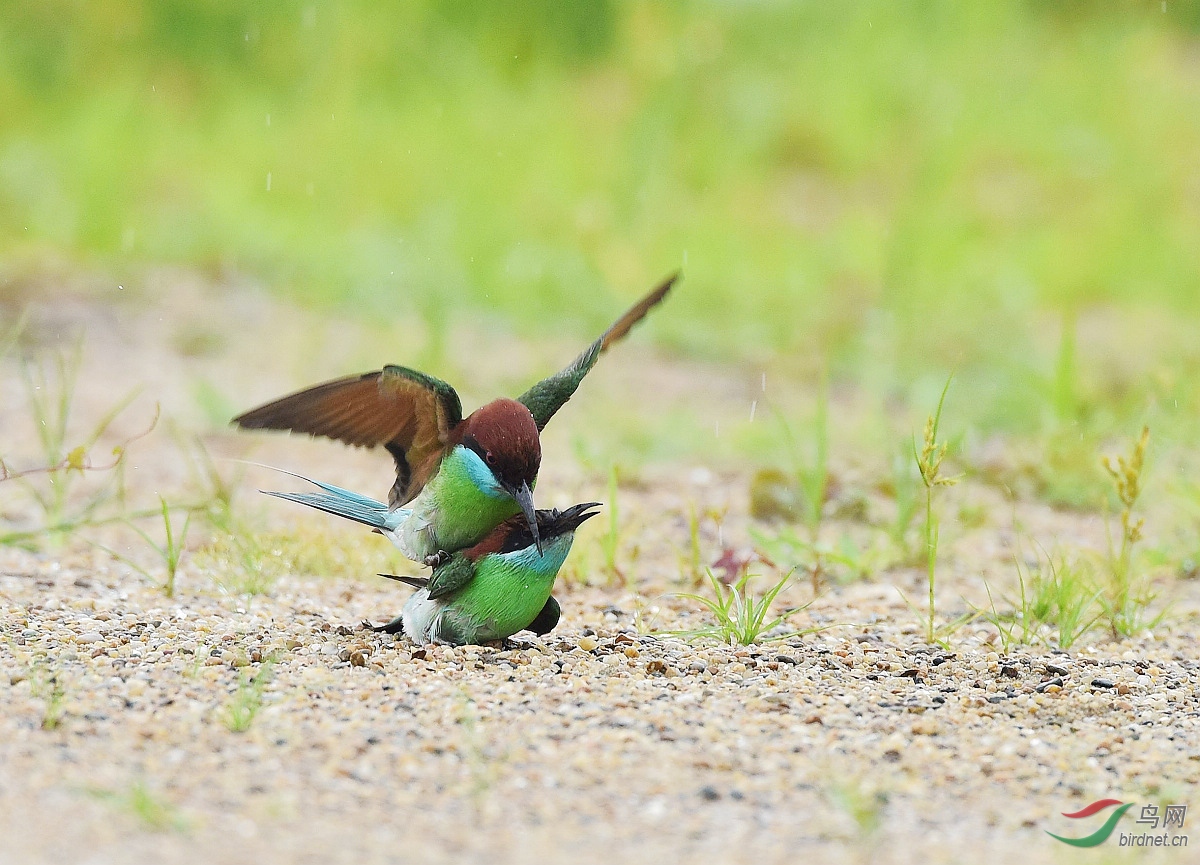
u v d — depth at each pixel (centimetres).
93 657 876
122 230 2394
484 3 2997
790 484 1437
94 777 677
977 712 848
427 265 2388
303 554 1197
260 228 2467
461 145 2755
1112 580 1130
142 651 893
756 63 3106
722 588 1162
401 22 2948
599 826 657
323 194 2623
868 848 640
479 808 671
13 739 719
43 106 2706
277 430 893
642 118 2878
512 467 884
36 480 1435
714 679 894
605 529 1290
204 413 1733
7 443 1558
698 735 784
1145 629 1083
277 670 862
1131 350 2183
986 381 1995
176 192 2570
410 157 2712
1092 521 1473
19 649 885
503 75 2953
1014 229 2806
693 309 2394
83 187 2458
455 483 895
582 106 2930
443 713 796
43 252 2278
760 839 648
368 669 871
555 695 835
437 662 886
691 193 2836
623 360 2181
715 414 1903
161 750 720
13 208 2388
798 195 2911
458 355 2072
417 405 894
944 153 2956
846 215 2784
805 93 3058
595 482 1553
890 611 1132
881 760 761
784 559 1259
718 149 2914
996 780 741
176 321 2092
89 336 1997
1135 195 2914
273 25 2911
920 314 2328
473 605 909
